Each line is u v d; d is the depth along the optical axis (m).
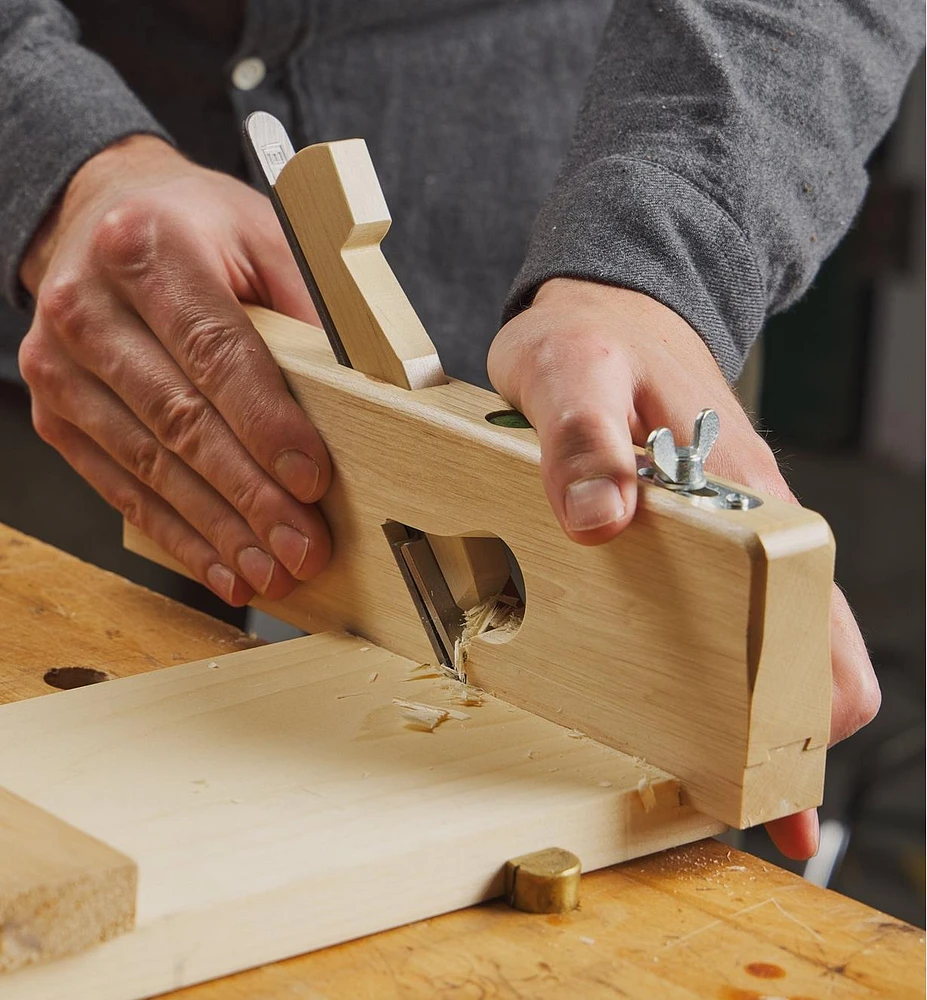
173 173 1.07
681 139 0.95
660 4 1.03
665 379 0.78
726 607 0.64
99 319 0.97
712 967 0.60
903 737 1.98
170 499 0.97
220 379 0.89
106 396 1.00
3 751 0.69
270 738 0.72
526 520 0.73
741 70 1.00
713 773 0.67
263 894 0.58
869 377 2.55
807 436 2.62
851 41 1.06
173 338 0.92
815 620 0.64
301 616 0.94
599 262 0.88
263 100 1.31
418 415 0.79
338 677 0.81
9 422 1.43
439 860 0.63
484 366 1.45
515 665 0.77
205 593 1.36
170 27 1.32
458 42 1.35
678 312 0.88
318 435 0.87
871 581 2.30
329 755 0.70
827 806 1.85
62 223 1.11
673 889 0.66
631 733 0.71
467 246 1.41
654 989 0.58
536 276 0.90
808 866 1.59
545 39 1.39
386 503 0.83
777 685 0.65
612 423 0.69
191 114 1.35
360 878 0.61
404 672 0.82
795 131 1.01
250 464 0.90
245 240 1.02
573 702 0.74
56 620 0.94
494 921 0.63
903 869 1.86
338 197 0.82
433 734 0.73
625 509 0.65
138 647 0.91
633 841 0.68
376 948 0.60
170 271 0.94
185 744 0.71
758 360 1.39
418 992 0.57
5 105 1.14
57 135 1.11
